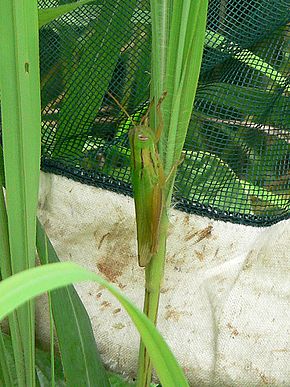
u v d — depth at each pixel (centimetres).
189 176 40
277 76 40
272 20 38
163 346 15
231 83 40
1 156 31
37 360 40
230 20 39
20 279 11
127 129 40
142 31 39
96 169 40
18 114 21
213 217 40
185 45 22
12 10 20
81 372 31
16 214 22
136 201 25
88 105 40
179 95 23
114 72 40
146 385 28
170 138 24
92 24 39
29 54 20
